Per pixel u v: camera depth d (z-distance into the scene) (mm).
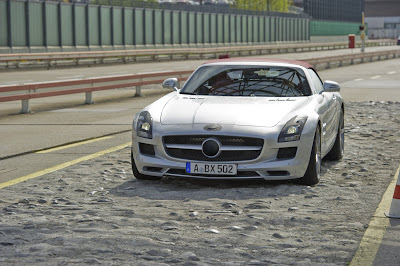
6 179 9305
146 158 8672
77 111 19469
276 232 6418
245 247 5918
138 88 25109
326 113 9523
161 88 29266
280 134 8336
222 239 6168
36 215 7098
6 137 13758
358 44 116375
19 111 19234
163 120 8711
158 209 7398
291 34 106562
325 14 150500
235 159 8359
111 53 50781
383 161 10672
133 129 8930
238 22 86812
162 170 8633
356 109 19125
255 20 91875
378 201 7809
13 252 5691
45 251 5727
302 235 6328
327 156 10703
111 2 60531
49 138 13531
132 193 8273
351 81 32125
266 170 8328
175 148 8523
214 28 80625
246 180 9102
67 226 6605
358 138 13352
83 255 5621
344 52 85000
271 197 8023
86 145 12516
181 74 28359
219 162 8320
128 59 54438
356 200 7859
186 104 9070
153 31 67375
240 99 9180
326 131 9539
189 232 6414
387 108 19406
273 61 10195
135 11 64188
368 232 6410
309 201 7809
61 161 10758
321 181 9039
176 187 8680
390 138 13398
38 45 50750
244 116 8555
